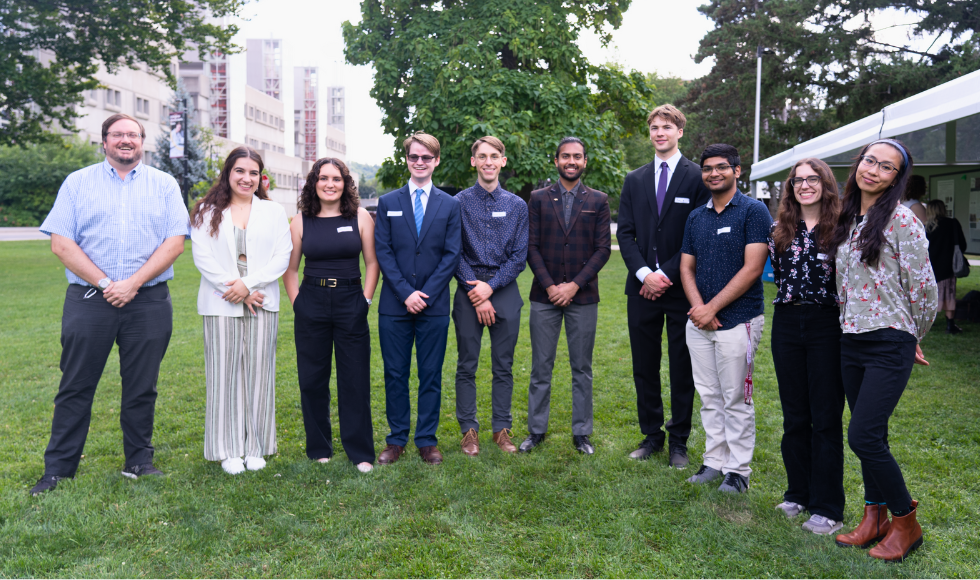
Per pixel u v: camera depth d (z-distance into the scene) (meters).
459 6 13.70
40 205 46.75
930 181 12.41
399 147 14.09
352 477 3.32
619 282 11.62
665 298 3.61
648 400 3.74
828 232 2.71
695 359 3.38
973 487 3.18
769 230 3.11
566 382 5.30
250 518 2.88
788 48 20.28
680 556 2.58
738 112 26.98
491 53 12.58
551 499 3.10
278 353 6.38
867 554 2.57
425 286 3.58
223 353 3.43
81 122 47.38
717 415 3.34
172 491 3.13
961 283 10.53
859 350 2.60
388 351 3.66
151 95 54.88
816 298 2.76
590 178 12.89
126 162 3.27
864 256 2.52
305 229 3.53
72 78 15.50
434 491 3.15
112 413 4.50
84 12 14.66
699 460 3.66
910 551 2.59
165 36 15.59
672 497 3.12
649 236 3.65
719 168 3.19
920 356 2.65
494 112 11.77
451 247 3.64
